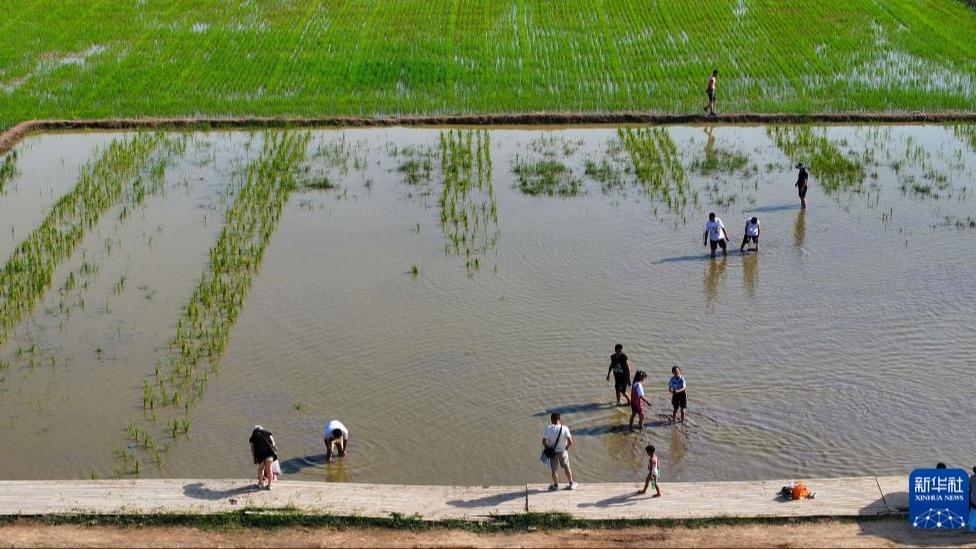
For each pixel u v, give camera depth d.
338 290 29.80
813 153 40.94
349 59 52.25
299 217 35.25
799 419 23.41
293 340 27.05
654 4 58.91
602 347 26.48
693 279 30.25
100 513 20.27
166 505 20.50
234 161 40.78
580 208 35.81
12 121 44.97
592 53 52.81
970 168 39.31
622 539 19.58
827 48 53.00
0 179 38.88
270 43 54.16
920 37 54.38
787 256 31.78
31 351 26.59
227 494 20.91
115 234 33.94
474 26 56.38
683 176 38.66
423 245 32.81
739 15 57.38
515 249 32.47
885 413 23.56
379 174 39.31
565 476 21.73
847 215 34.94
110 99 47.62
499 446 22.69
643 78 49.75
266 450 20.89
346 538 19.70
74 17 57.72
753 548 19.12
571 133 44.31
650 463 20.59
